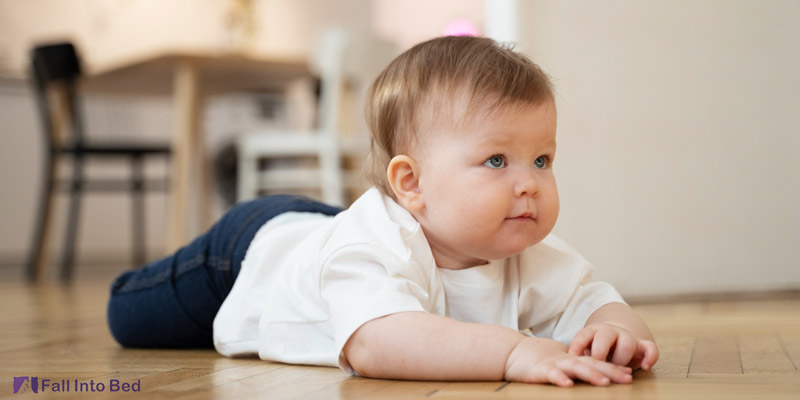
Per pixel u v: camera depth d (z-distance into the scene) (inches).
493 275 33.7
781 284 79.8
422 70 33.2
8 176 188.2
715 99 78.4
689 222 77.3
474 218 31.2
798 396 25.4
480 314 33.8
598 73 74.1
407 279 31.4
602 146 74.2
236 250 43.3
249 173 140.8
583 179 73.3
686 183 77.3
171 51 115.2
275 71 128.4
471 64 32.3
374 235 32.2
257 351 38.7
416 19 211.0
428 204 32.5
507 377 28.3
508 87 31.4
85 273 151.3
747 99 79.4
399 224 32.5
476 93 31.4
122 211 203.6
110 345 48.3
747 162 79.2
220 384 30.2
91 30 201.0
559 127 72.4
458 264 33.9
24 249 189.3
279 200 45.9
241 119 219.6
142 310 45.7
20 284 120.6
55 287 112.7
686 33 77.5
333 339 34.9
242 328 39.6
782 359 35.9
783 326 50.6
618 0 74.9
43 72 130.3
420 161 32.7
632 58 75.5
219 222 46.1
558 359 27.8
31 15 191.8
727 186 78.6
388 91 34.1
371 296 30.6
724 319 56.0
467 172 31.3
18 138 189.2
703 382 28.7
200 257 44.8
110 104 197.2
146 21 209.5
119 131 198.8
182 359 40.0
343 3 228.7
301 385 29.4
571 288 34.9
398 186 33.1
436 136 32.1
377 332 29.7
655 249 76.0
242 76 132.0
